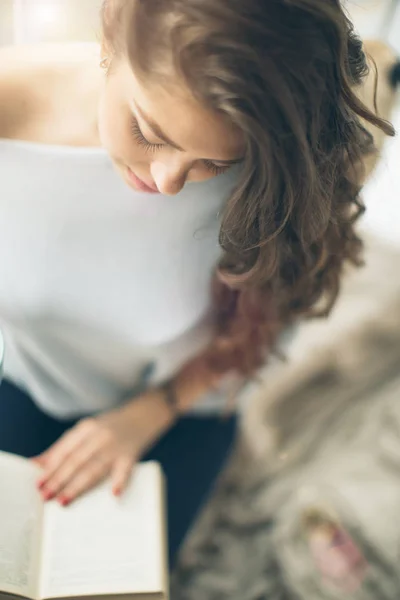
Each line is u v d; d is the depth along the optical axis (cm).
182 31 33
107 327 72
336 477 128
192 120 37
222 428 95
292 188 42
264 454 129
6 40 57
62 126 53
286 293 62
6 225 61
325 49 35
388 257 136
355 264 64
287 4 33
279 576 118
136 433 78
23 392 89
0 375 48
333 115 40
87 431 75
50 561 60
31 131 54
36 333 72
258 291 64
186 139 39
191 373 82
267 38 33
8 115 53
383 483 128
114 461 73
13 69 52
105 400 88
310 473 129
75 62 52
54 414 89
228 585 118
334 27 35
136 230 60
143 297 68
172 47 34
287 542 121
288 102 35
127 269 65
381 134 62
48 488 67
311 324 130
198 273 67
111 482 70
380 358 135
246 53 33
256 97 35
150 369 87
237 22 32
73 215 59
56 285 66
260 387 125
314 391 133
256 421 127
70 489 68
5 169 56
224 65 33
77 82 51
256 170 40
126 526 65
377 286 134
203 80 34
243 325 74
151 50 35
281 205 44
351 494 126
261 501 127
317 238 52
